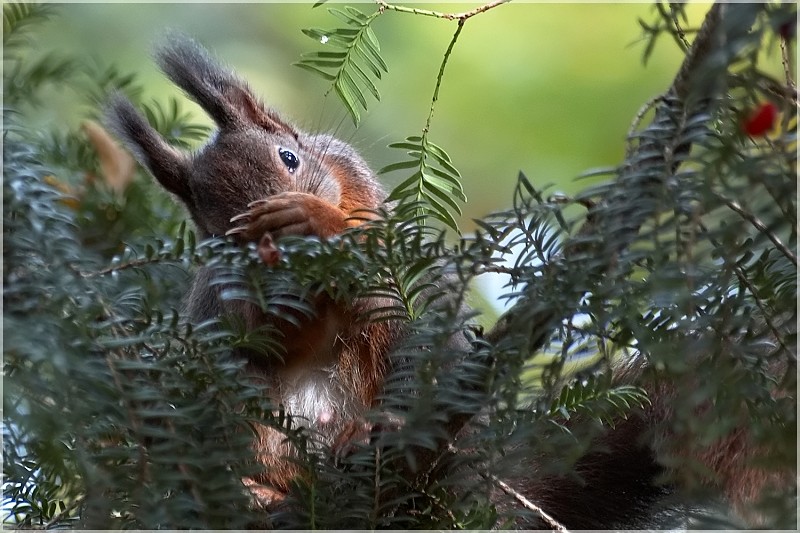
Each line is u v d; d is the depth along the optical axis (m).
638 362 5.81
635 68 12.99
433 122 13.25
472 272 4.39
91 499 4.07
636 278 4.50
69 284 4.13
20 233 4.19
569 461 4.65
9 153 4.39
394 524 4.93
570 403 4.55
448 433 4.77
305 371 7.32
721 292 4.05
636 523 6.98
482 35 13.37
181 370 4.40
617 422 6.80
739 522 4.30
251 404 4.63
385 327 7.28
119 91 8.06
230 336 4.84
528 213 4.32
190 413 4.24
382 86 13.30
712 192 3.72
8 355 3.91
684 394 4.02
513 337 4.32
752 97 3.75
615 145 12.87
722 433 3.97
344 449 5.71
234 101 8.65
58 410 3.93
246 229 6.73
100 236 7.37
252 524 4.73
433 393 4.38
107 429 4.12
